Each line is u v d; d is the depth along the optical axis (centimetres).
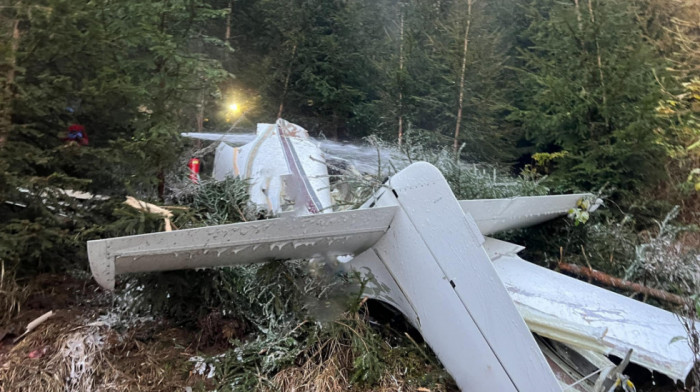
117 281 280
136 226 290
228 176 401
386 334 294
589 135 586
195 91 427
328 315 279
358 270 305
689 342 247
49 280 321
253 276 296
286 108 805
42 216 315
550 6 760
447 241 252
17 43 314
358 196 360
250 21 828
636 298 371
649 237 448
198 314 289
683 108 596
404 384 255
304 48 764
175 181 398
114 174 352
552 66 617
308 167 451
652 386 272
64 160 330
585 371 258
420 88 698
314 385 242
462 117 671
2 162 293
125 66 374
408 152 450
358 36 805
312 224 259
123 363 252
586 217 403
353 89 780
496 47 752
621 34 578
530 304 287
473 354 246
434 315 265
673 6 767
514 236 442
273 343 262
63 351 251
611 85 545
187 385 243
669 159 582
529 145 780
